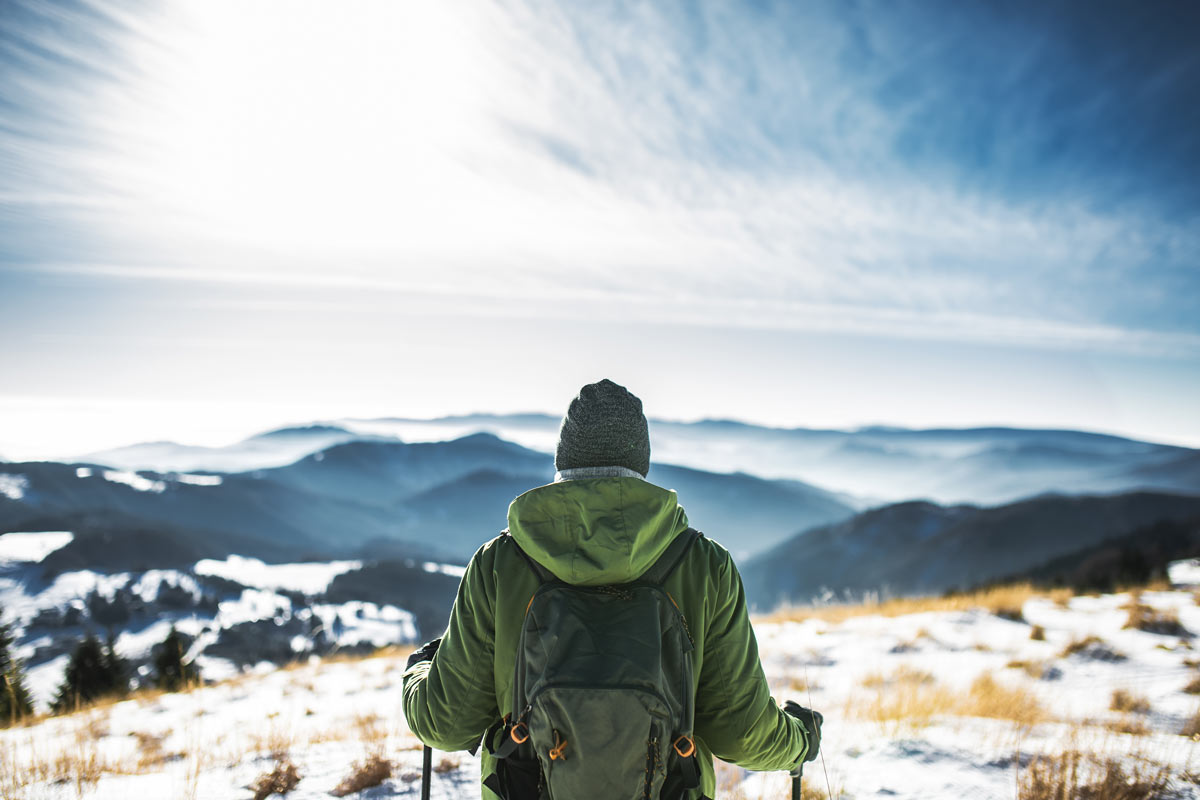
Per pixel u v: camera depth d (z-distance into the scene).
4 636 10.80
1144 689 6.70
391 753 4.50
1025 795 3.36
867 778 3.75
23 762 4.74
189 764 4.46
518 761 1.33
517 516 1.43
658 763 1.23
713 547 1.51
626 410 1.52
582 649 1.26
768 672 8.16
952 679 7.34
